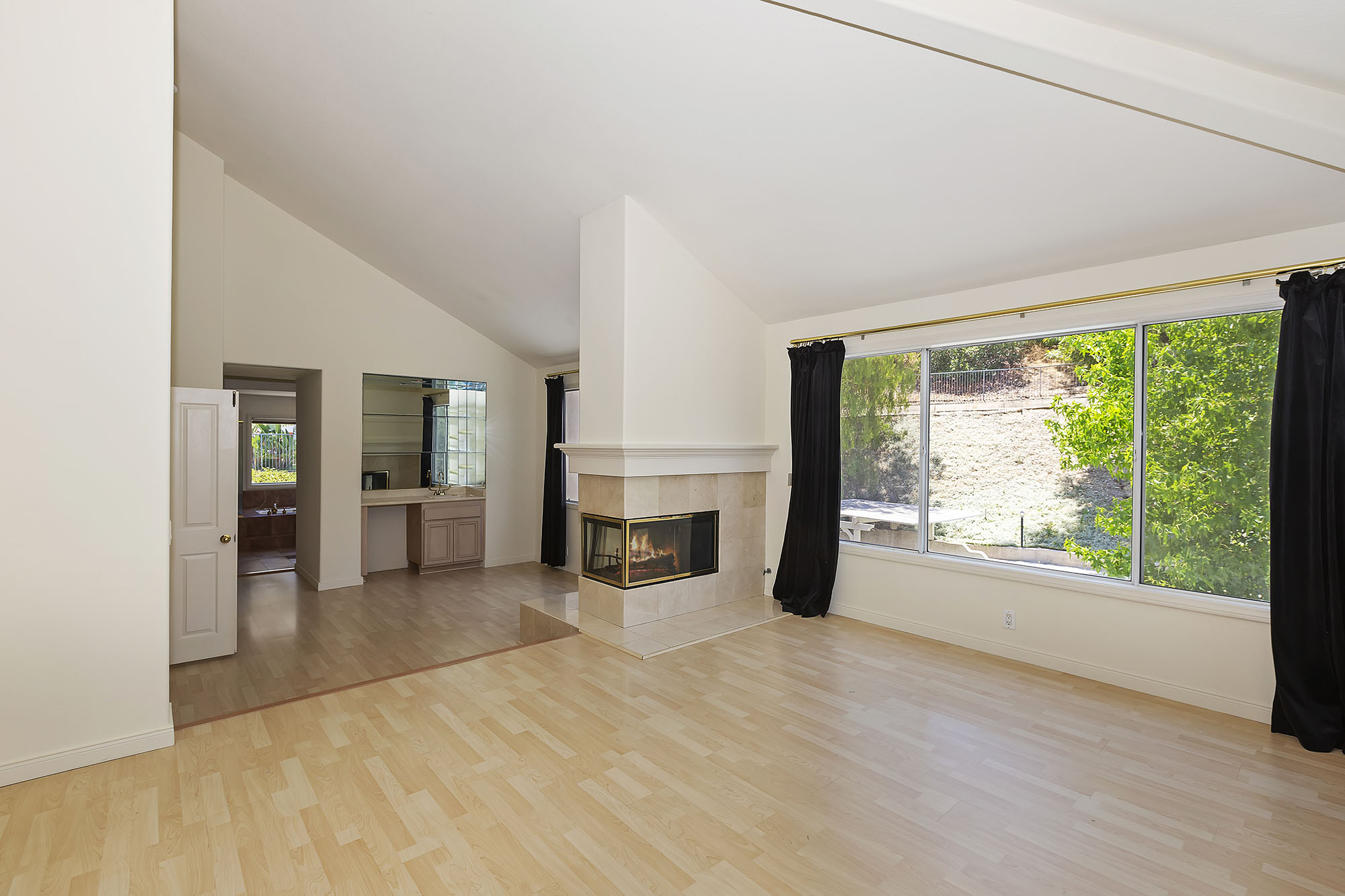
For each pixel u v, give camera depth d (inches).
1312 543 112.6
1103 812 92.6
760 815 91.3
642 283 173.5
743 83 121.5
